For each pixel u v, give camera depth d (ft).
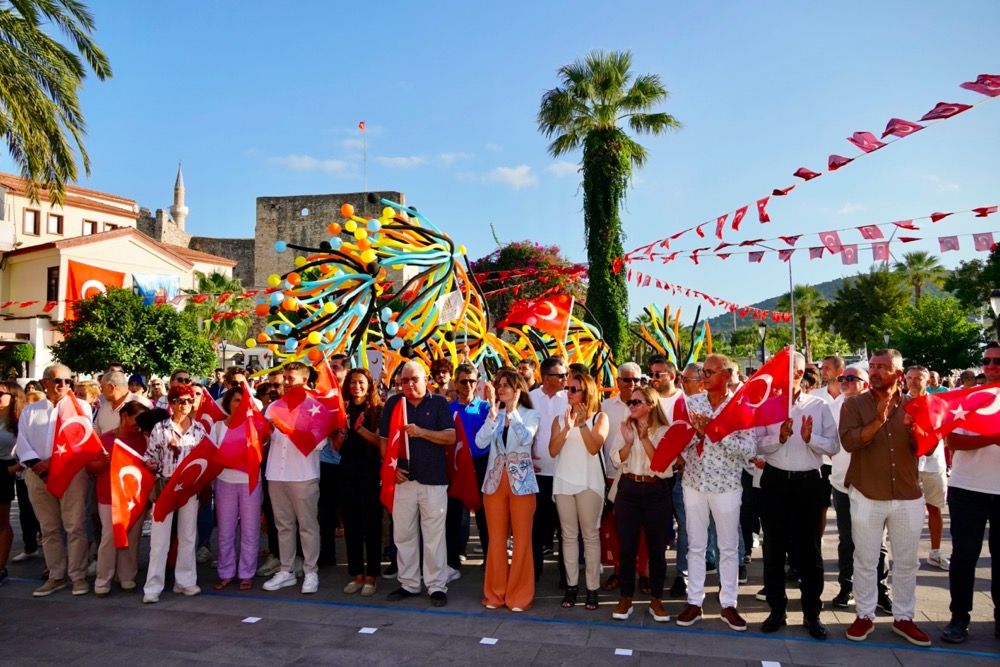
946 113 17.19
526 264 87.81
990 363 16.70
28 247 84.89
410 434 18.44
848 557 18.17
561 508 18.24
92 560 22.24
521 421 18.34
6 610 18.37
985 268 93.25
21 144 37.27
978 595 19.03
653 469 16.96
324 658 15.16
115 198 117.80
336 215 141.38
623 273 57.11
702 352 40.55
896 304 158.51
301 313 30.53
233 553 20.21
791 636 16.24
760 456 17.65
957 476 16.15
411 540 18.95
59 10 36.73
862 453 16.11
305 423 19.53
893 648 15.48
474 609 18.26
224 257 149.59
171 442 19.13
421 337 28.02
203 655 15.34
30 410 19.65
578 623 17.20
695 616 16.93
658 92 58.80
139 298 69.87
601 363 36.35
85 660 15.08
